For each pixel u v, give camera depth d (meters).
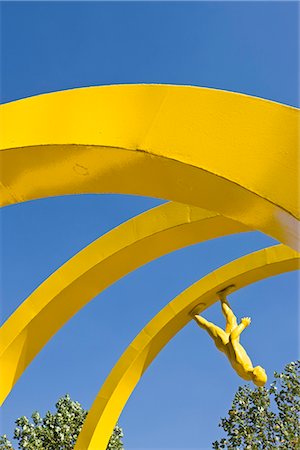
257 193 2.94
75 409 12.39
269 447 11.27
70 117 3.36
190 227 6.51
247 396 11.84
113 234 7.07
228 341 7.98
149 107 3.24
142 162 3.24
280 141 2.96
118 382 9.04
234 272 8.25
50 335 7.78
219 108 3.11
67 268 7.30
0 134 3.49
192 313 8.76
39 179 3.74
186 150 3.09
